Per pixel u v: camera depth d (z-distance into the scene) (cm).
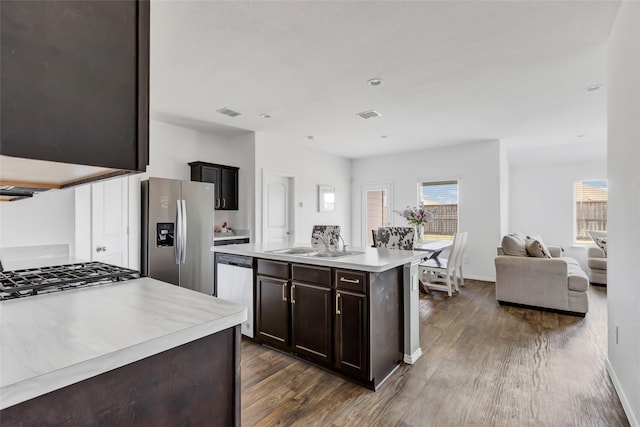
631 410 182
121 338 85
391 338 246
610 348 236
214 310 109
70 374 70
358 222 738
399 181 678
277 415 193
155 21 218
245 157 518
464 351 281
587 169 653
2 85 60
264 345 294
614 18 213
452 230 618
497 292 425
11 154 61
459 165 600
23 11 63
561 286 384
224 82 318
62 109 67
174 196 410
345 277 233
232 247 337
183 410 96
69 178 103
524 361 261
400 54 263
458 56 266
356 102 374
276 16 213
